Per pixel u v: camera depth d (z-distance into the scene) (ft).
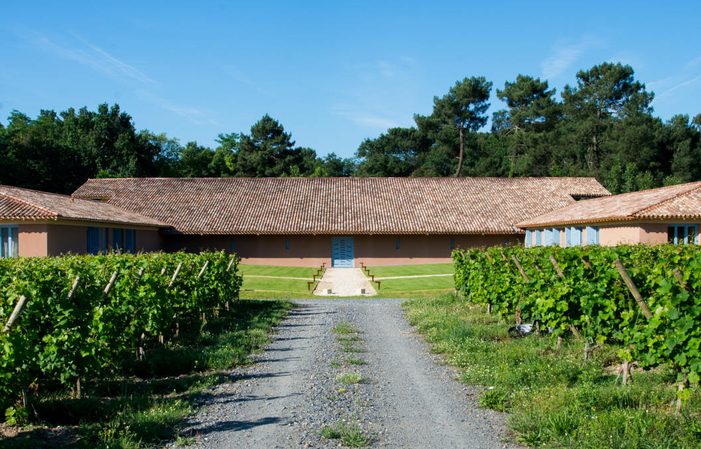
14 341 21.77
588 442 18.65
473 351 35.65
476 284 54.60
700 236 80.23
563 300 34.30
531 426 21.35
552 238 107.14
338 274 110.52
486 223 124.26
